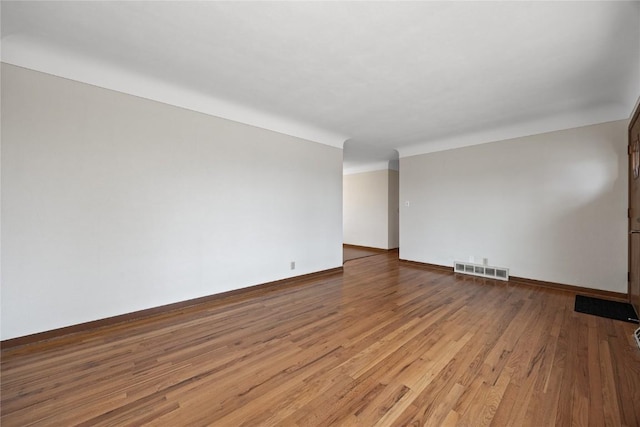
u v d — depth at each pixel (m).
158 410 1.54
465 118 4.00
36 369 1.94
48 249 2.38
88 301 2.57
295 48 2.31
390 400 1.62
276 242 4.14
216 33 2.12
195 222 3.27
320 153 4.79
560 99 3.29
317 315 2.94
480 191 4.68
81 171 2.54
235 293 3.64
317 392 1.70
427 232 5.45
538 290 3.81
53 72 2.40
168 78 2.87
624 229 3.40
